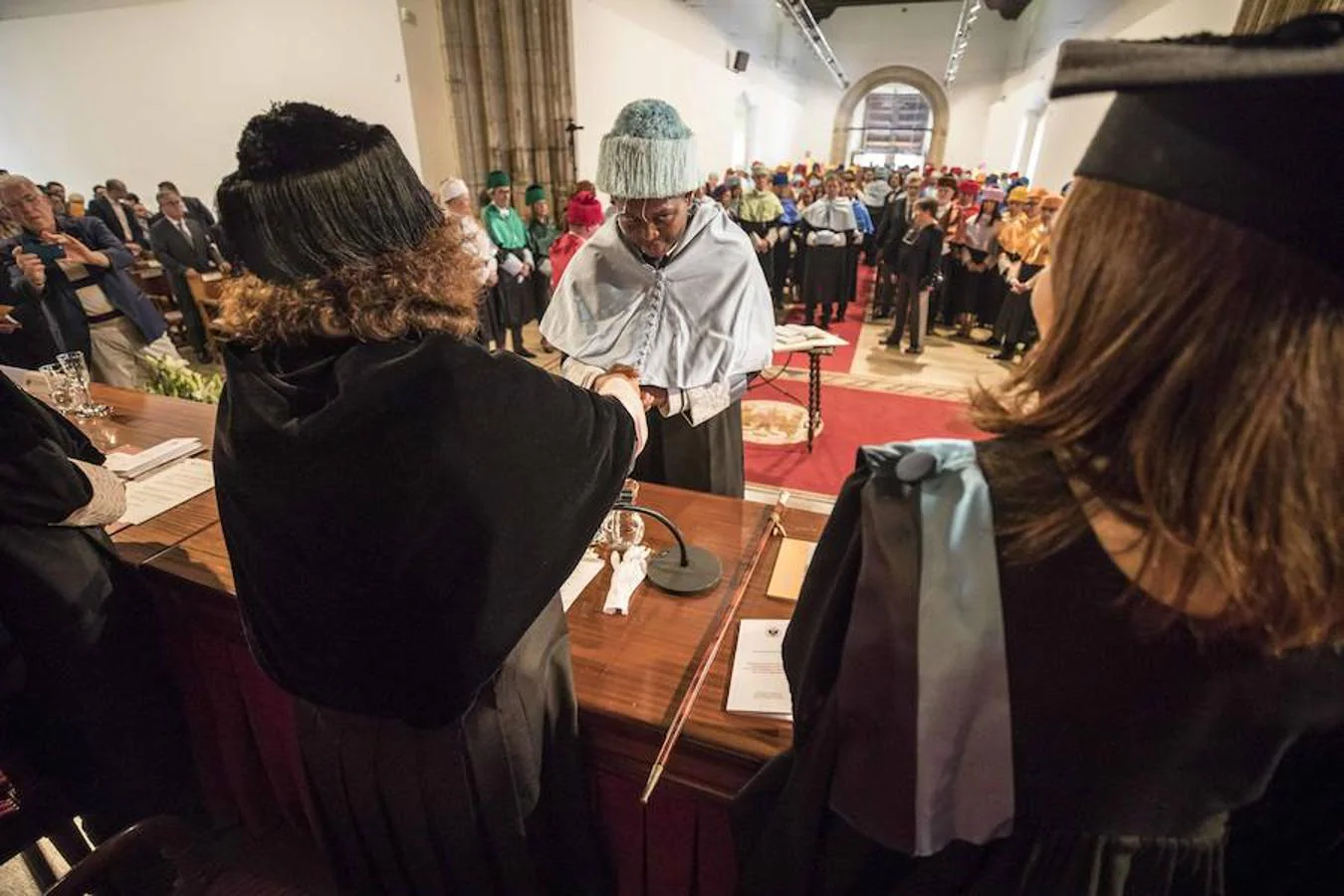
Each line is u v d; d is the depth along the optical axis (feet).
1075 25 25.08
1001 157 39.99
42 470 3.14
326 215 1.82
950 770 1.41
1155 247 1.05
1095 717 1.29
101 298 10.03
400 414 1.80
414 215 1.98
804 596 1.80
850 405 13.33
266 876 4.39
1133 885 1.42
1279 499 1.00
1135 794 1.34
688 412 5.11
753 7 35.50
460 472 1.86
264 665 2.39
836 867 1.74
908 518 1.36
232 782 4.36
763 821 2.14
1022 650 1.29
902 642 1.35
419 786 2.49
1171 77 0.95
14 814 3.51
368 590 1.96
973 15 32.04
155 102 18.40
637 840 3.21
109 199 17.89
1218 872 1.45
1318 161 0.91
